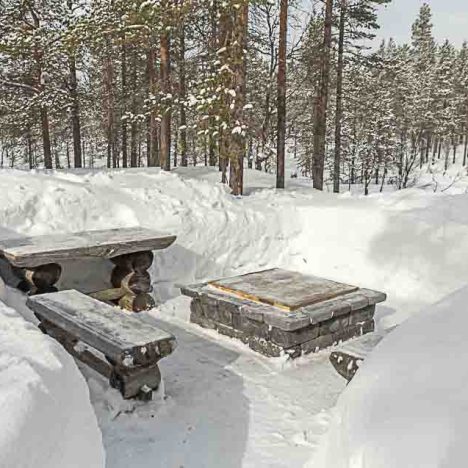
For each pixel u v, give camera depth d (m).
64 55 13.40
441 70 38.03
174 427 3.09
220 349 4.37
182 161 16.98
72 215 5.59
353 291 4.79
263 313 4.18
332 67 15.82
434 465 1.41
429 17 40.81
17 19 13.85
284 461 2.78
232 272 6.36
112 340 3.11
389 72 16.47
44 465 1.47
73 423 1.81
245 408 3.37
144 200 6.17
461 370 1.83
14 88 15.06
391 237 6.27
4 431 1.40
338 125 14.72
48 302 3.79
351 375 3.28
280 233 6.77
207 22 10.48
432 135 34.94
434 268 5.90
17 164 27.38
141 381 3.24
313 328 4.29
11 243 4.74
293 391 3.64
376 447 1.65
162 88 10.96
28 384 1.68
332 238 6.64
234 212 6.54
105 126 17.75
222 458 2.79
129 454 2.79
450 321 2.36
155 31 9.32
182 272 5.93
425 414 1.65
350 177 25.45
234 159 7.62
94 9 11.06
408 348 2.27
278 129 9.33
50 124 18.08
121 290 5.23
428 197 6.88
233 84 7.55
